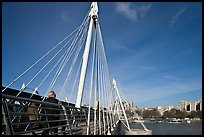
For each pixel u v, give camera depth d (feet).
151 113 544.62
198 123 414.21
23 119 29.68
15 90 40.14
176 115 538.47
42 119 30.58
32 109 28.25
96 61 62.34
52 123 31.53
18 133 19.63
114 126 93.71
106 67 82.12
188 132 184.34
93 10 69.87
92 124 55.47
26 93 42.96
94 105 54.39
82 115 41.42
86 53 65.26
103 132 55.42
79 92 62.28
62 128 34.04
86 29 66.44
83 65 64.44
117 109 136.15
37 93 46.96
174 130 208.85
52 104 26.48
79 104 61.36
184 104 643.04
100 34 73.51
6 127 18.10
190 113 547.08
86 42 66.44
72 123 35.81
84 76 63.62
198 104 562.25
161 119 505.66
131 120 179.93
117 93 135.64
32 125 28.50
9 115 18.70
